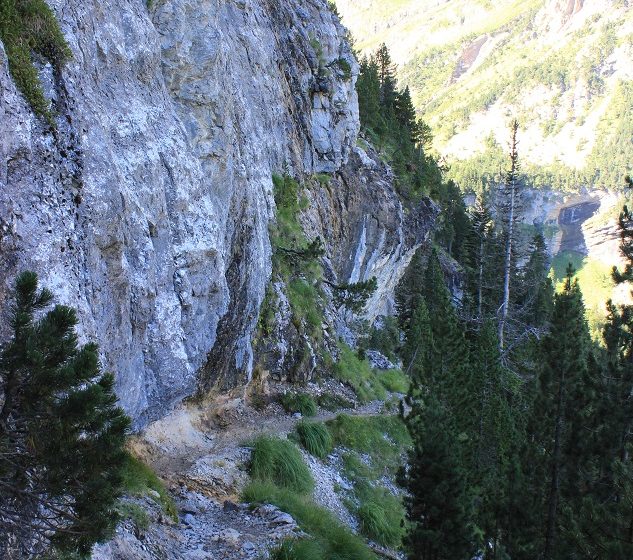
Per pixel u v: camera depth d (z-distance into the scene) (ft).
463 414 80.89
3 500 17.62
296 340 76.89
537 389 59.62
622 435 54.95
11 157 23.27
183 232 41.42
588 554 44.55
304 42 117.39
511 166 141.69
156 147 38.65
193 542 33.88
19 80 24.84
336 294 99.30
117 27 36.88
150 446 43.75
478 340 121.49
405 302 192.75
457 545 47.29
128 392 32.83
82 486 17.53
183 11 46.85
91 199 28.30
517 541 54.65
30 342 16.22
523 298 197.36
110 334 30.22
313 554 36.45
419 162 228.63
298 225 92.38
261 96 86.43
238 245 56.34
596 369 56.95
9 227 22.49
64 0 30.45
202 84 48.16
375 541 56.44
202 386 53.01
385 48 289.74
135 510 31.32
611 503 48.37
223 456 48.65
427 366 79.66
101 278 29.22
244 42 82.69
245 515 40.55
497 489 59.72
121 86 36.37
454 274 237.66
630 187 56.59
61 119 27.20
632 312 57.62
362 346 113.39
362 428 75.72
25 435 17.58
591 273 626.64
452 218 296.10
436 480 48.37
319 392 78.43
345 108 130.21
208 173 48.73
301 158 108.99
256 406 65.36
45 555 19.25
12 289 21.91
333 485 59.62
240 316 57.11
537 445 57.88
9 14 24.79
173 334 38.17
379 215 141.18
